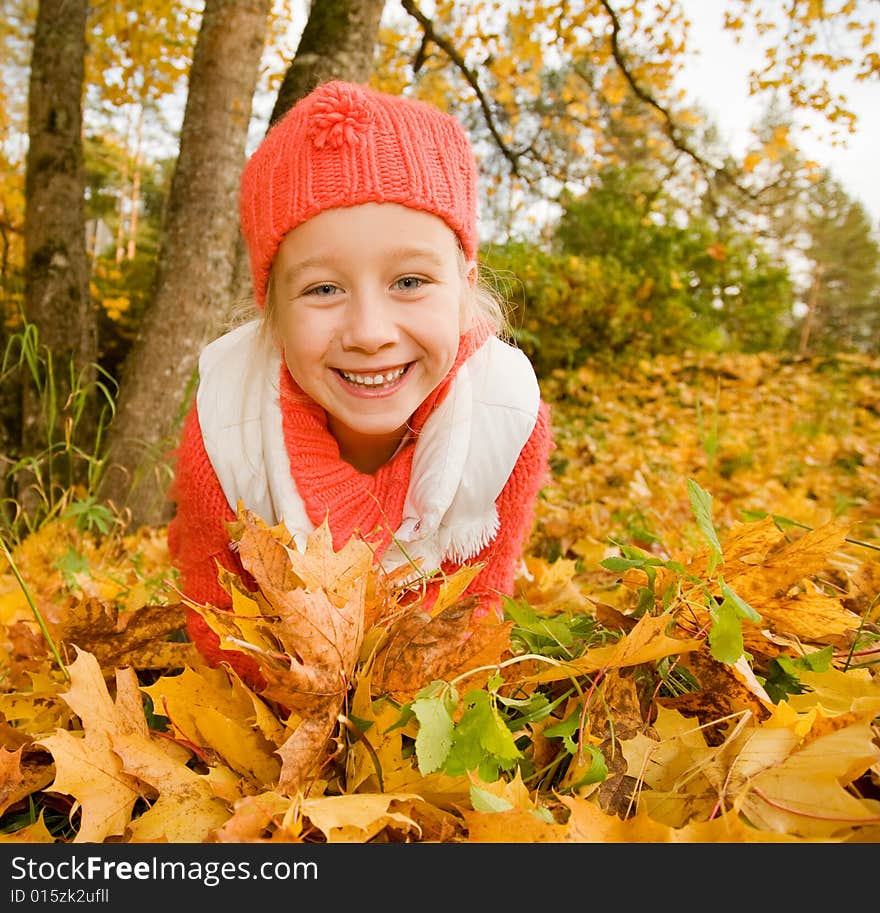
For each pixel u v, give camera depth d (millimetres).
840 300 27047
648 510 3301
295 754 817
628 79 6203
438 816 848
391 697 931
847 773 827
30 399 3922
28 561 2311
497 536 1565
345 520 1431
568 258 8516
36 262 4137
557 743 1005
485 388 1508
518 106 7871
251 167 1355
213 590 1499
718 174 6793
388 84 6930
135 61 7539
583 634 1187
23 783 1013
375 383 1264
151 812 874
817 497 4531
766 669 1118
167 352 3537
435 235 1251
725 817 749
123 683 1007
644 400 7816
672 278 9211
